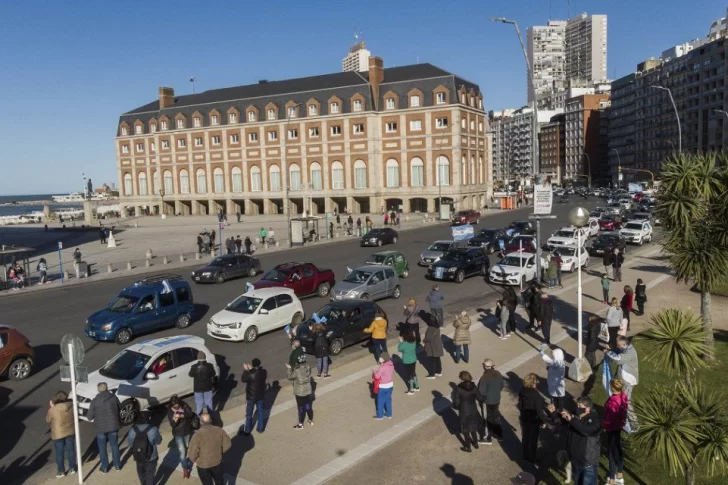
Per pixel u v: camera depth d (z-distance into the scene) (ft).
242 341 66.74
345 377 53.11
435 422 42.60
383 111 279.69
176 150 331.36
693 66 393.09
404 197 279.69
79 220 355.36
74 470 36.50
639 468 34.50
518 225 168.14
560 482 33.78
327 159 290.15
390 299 88.48
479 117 293.23
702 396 30.99
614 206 225.76
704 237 53.31
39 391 51.62
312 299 91.04
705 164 52.70
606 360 42.09
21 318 81.46
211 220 277.23
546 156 648.38
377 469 35.78
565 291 90.12
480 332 67.82
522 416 36.14
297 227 164.45
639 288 73.82
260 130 304.30
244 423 42.98
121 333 66.03
